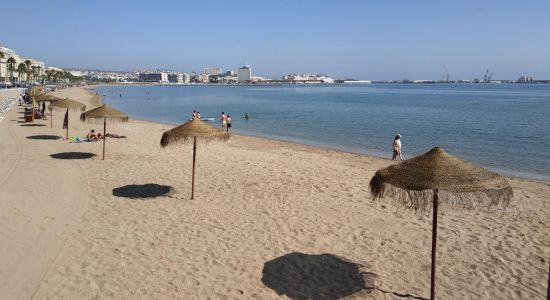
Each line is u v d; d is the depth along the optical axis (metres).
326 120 49.38
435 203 7.14
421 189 6.70
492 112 62.28
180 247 9.51
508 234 10.91
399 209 12.59
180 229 10.55
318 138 34.25
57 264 8.46
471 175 6.89
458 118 52.56
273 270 8.63
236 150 23.17
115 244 9.51
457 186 6.66
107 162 17.86
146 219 11.13
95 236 9.88
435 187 6.65
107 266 8.48
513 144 31.66
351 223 11.40
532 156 26.72
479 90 197.25
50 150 20.08
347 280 8.35
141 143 24.05
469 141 33.12
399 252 9.68
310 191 14.34
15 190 13.05
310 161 20.53
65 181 14.39
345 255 9.46
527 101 94.31
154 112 61.56
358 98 111.88
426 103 86.94
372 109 68.62
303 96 127.00
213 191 14.01
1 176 14.60
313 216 11.86
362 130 39.91
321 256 9.36
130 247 9.38
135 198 12.89
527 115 56.88
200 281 8.05
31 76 155.62
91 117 17.72
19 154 18.70
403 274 8.67
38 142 22.31
